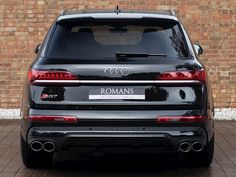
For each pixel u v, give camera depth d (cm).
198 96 641
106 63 640
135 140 631
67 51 663
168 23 695
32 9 1171
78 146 639
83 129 630
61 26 689
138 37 677
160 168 749
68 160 794
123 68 635
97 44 669
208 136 654
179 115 632
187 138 634
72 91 636
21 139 697
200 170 736
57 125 634
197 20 1174
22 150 709
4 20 1172
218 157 815
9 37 1173
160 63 644
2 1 1170
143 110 632
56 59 653
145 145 637
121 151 647
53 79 637
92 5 1170
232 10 1173
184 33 692
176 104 636
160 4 1170
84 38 676
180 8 1172
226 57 1179
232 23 1176
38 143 642
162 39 677
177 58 656
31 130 641
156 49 664
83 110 632
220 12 1173
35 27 1173
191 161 735
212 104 680
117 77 633
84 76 634
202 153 716
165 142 635
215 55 1179
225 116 1184
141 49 663
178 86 640
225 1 1172
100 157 816
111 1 1169
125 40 675
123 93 633
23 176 703
